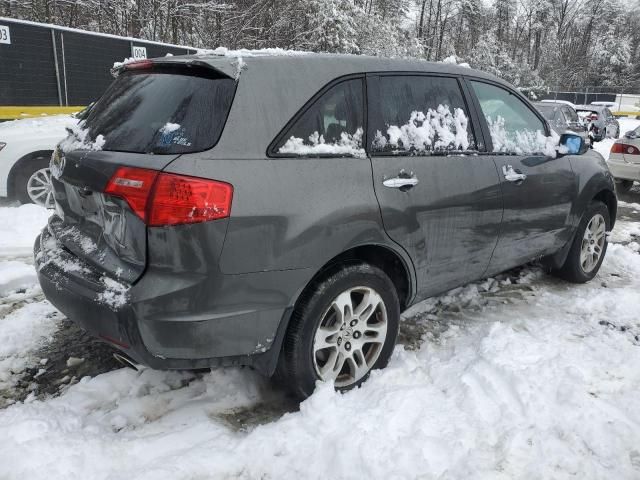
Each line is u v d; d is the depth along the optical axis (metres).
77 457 2.34
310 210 2.57
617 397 2.96
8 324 3.67
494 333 3.57
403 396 2.82
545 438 2.57
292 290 2.57
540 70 62.19
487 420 2.72
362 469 2.35
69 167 2.71
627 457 2.50
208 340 2.39
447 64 3.57
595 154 4.81
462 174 3.32
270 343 2.58
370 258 3.10
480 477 2.34
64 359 3.32
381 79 3.08
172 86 2.65
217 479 2.33
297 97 2.67
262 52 2.89
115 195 2.36
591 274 4.83
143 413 2.79
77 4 17.66
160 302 2.29
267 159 2.50
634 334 3.77
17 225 5.51
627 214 8.08
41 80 11.52
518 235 3.83
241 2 20.53
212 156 2.37
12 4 16.91
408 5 42.00
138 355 2.36
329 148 2.75
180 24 19.33
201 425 2.68
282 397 2.98
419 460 2.39
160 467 2.32
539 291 4.57
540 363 3.18
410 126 3.16
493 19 65.81
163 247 2.28
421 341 3.62
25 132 6.21
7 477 2.24
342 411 2.69
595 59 68.12
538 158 3.97
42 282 2.81
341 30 22.06
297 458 2.43
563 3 68.94
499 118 3.81
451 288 3.55
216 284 2.36
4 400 2.90
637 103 44.88
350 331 2.91
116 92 2.99
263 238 2.43
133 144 2.50
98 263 2.54
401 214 2.96
